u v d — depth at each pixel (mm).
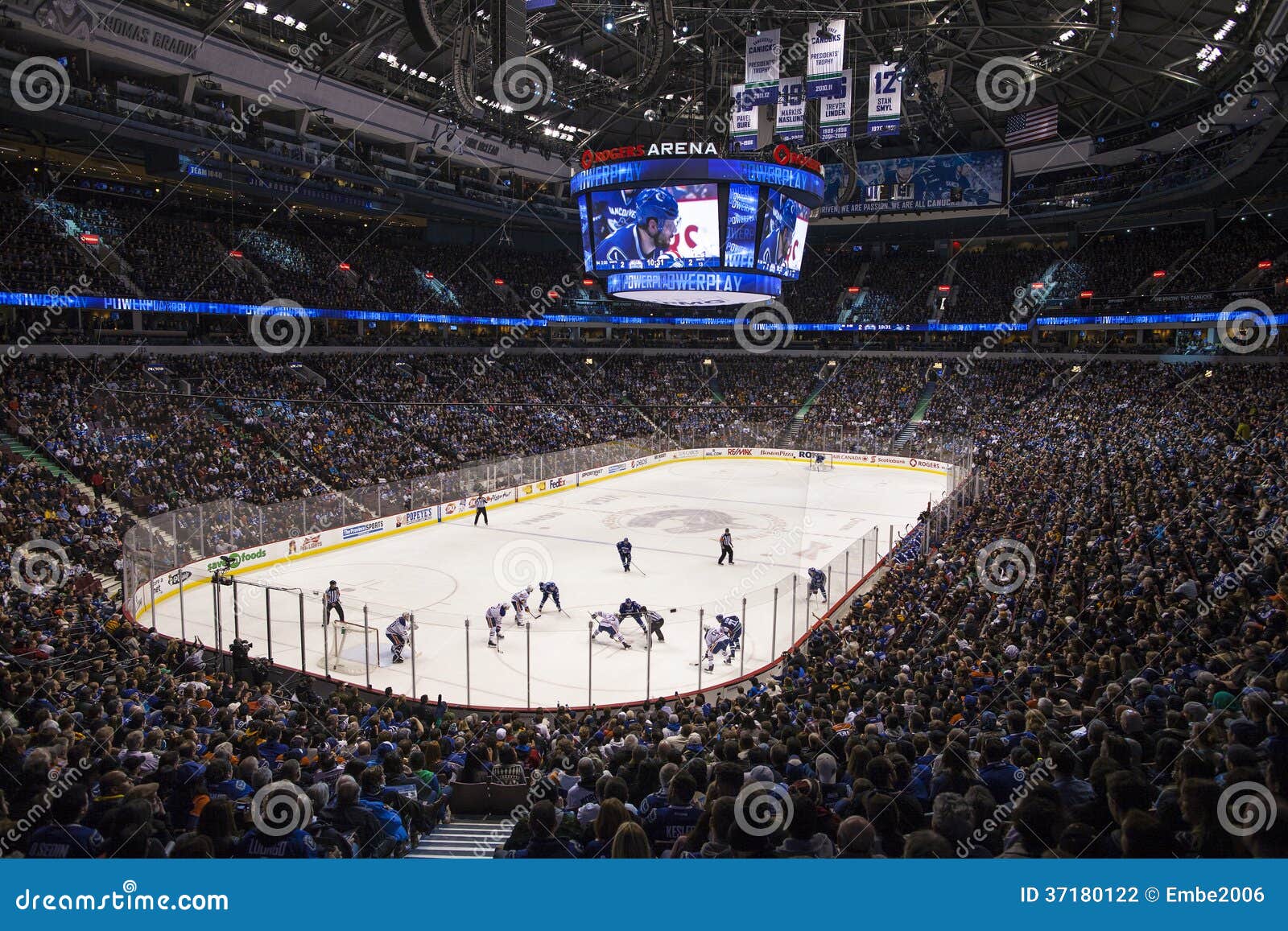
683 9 35688
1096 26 37031
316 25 40969
